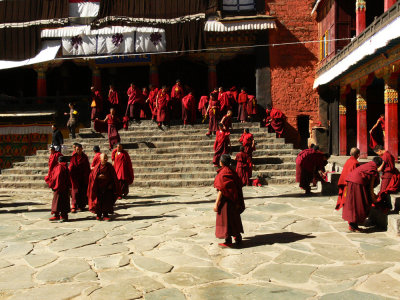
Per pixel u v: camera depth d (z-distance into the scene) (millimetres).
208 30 18516
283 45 19328
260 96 19344
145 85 24062
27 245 6691
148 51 18812
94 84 20906
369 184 7035
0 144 20359
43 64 21156
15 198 12328
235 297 4395
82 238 7090
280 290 4559
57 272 5316
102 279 5039
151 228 7727
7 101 22219
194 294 4508
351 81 15359
